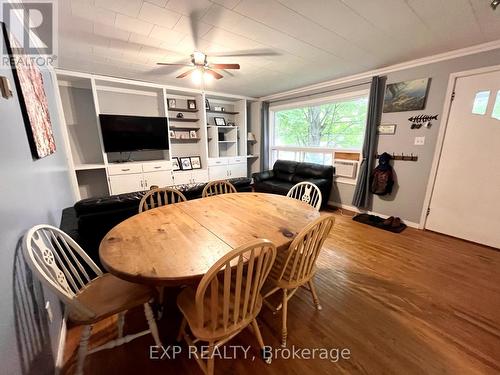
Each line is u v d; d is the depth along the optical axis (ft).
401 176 10.82
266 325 5.13
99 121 12.23
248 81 13.17
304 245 4.33
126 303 3.82
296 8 5.71
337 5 5.58
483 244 8.75
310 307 5.67
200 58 8.21
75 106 12.66
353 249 8.57
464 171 8.90
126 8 5.65
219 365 4.23
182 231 4.69
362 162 11.89
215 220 5.32
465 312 5.46
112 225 6.25
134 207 6.53
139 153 15.08
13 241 3.10
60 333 4.56
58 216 6.61
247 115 20.07
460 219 9.23
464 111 8.64
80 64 9.97
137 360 4.33
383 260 7.80
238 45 7.96
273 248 3.36
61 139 10.15
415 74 9.77
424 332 4.92
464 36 7.32
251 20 6.28
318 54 8.87
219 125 17.65
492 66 7.81
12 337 2.73
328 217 4.25
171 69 10.84
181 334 4.56
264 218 5.47
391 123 10.83
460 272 7.09
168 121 14.62
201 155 17.20
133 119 13.34
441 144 9.37
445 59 8.84
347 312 5.51
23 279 3.26
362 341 4.72
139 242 4.20
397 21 6.36
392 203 11.34
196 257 3.71
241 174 18.84
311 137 15.66
